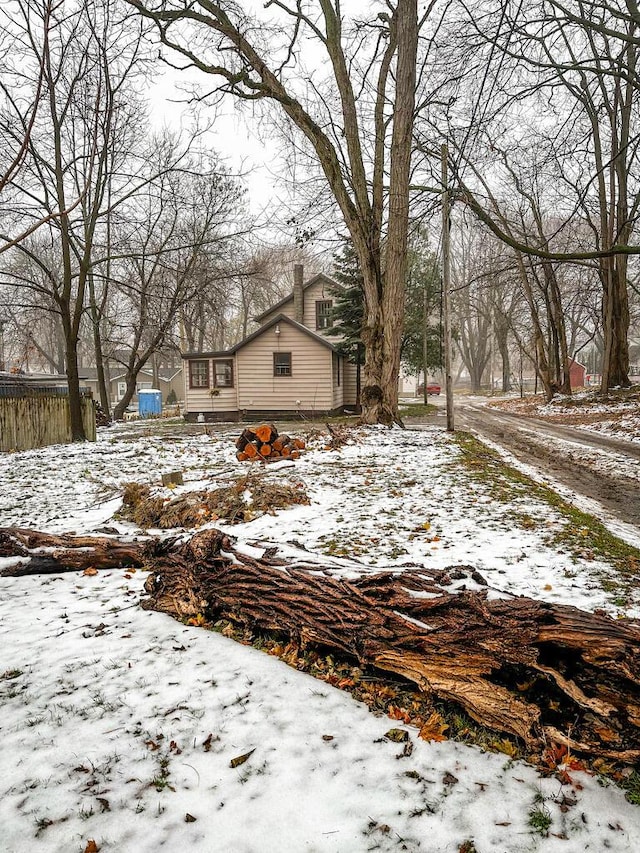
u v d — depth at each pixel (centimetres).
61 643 346
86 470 1036
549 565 441
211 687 287
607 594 373
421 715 260
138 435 1766
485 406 3231
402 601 283
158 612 395
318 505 689
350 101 1513
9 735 250
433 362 3322
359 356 2491
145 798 210
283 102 1383
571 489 844
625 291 2517
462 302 4906
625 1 1419
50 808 205
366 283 1526
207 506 676
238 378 2373
